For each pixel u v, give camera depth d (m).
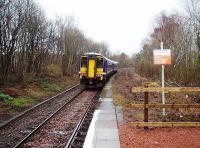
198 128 10.21
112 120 12.18
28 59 31.28
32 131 10.86
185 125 10.30
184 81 24.03
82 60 30.06
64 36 46.78
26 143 9.72
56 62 45.41
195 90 9.91
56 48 45.53
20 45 28.59
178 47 32.19
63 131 11.48
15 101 17.94
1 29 24.66
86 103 19.19
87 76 29.75
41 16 36.28
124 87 28.75
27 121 13.29
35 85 26.38
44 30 36.62
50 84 28.97
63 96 22.95
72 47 47.78
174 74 29.61
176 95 19.94
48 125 12.45
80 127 11.82
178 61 29.84
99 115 13.43
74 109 16.70
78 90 27.94
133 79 40.31
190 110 13.56
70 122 13.12
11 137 10.54
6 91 20.02
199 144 8.41
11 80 25.28
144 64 52.44
